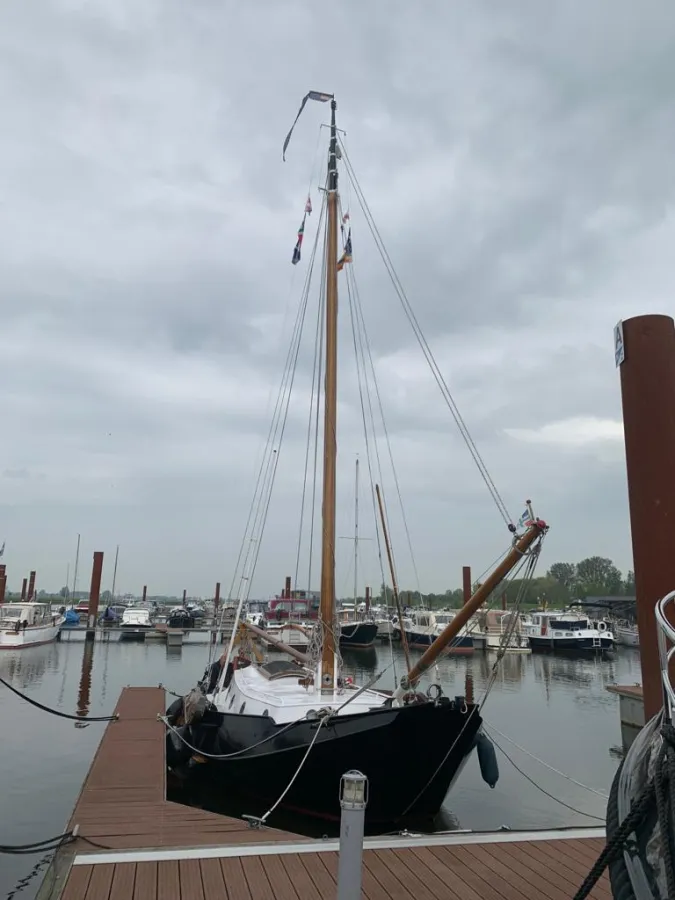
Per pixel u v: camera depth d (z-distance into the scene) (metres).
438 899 5.65
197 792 12.62
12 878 8.81
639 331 4.98
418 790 9.86
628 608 68.44
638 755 3.06
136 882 5.84
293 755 10.05
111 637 53.50
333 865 6.32
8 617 44.00
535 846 6.94
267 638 15.67
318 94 15.48
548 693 27.89
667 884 2.32
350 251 15.55
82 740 17.28
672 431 4.77
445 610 59.97
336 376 13.38
